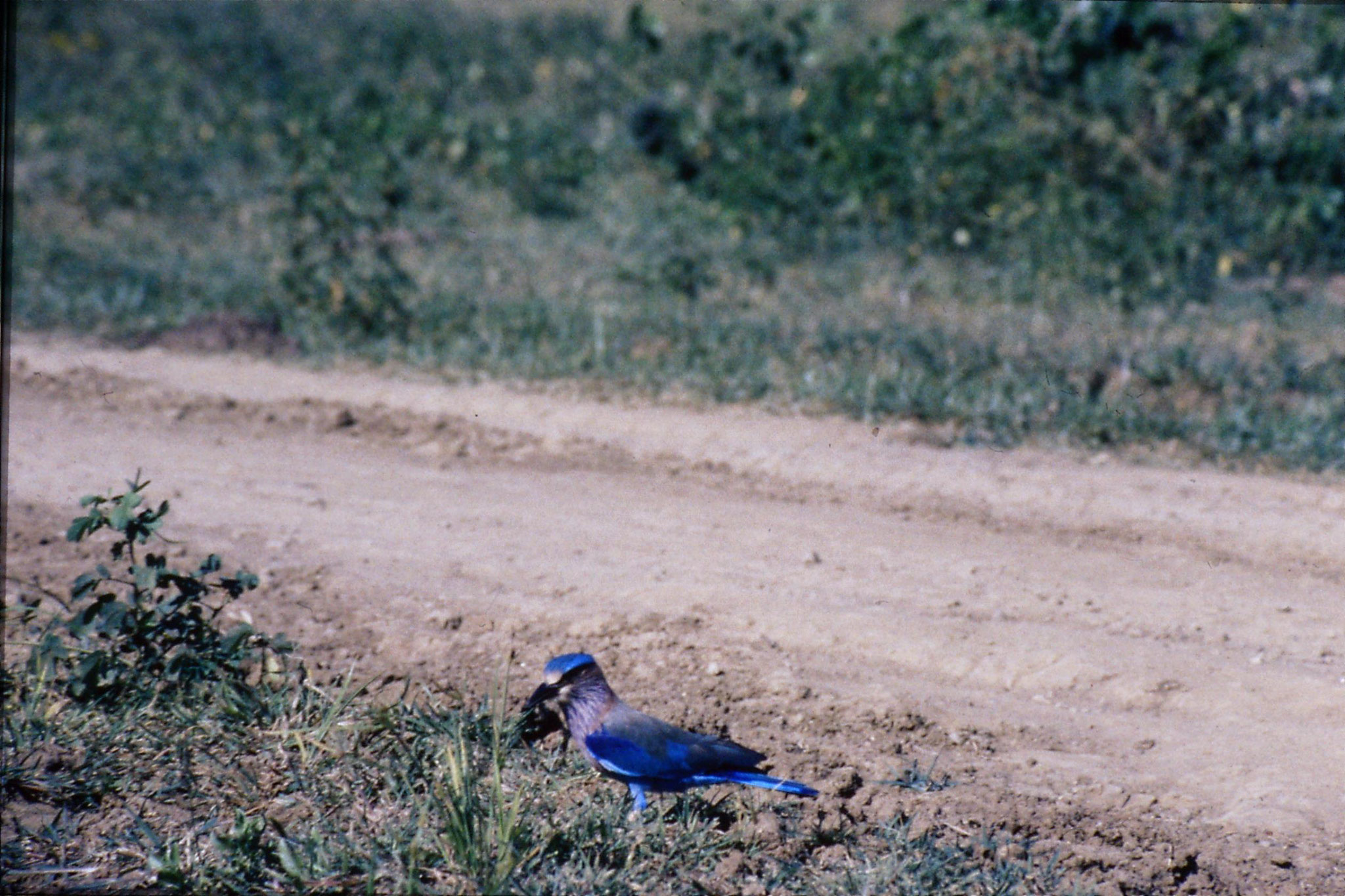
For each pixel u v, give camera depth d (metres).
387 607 14.13
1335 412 20.11
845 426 19.77
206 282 27.64
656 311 25.48
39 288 26.72
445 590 14.57
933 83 32.03
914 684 12.85
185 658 11.90
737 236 30.58
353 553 15.52
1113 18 30.58
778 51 35.06
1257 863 10.17
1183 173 29.81
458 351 23.34
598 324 23.78
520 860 9.75
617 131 38.25
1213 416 20.11
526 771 11.05
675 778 9.83
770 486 17.80
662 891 9.74
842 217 30.80
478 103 42.88
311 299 25.23
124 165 37.00
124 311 25.70
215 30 49.72
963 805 10.86
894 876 9.77
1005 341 23.94
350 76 45.47
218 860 9.99
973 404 20.47
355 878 9.69
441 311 25.38
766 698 12.45
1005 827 10.60
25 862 9.99
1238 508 16.73
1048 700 12.65
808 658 13.29
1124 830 10.56
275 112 41.97
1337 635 13.62
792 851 10.22
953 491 17.41
